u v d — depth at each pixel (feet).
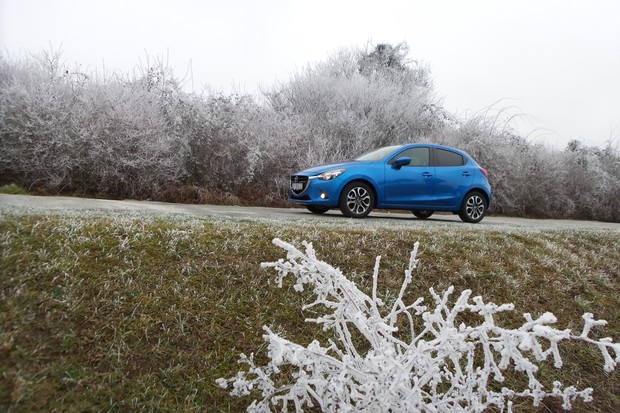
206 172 38.22
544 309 14.80
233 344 10.56
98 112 33.63
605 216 59.47
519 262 17.06
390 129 52.47
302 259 7.14
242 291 12.17
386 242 16.29
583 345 13.51
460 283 14.92
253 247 14.10
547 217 55.42
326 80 57.52
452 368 11.03
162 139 34.65
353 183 28.22
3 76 33.94
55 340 9.16
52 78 34.12
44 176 32.35
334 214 31.24
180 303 11.13
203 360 9.88
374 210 41.55
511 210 53.31
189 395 9.00
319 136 44.27
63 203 24.30
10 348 8.63
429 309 13.37
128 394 8.59
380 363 6.26
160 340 9.97
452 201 31.17
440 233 18.44
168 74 39.24
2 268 10.57
